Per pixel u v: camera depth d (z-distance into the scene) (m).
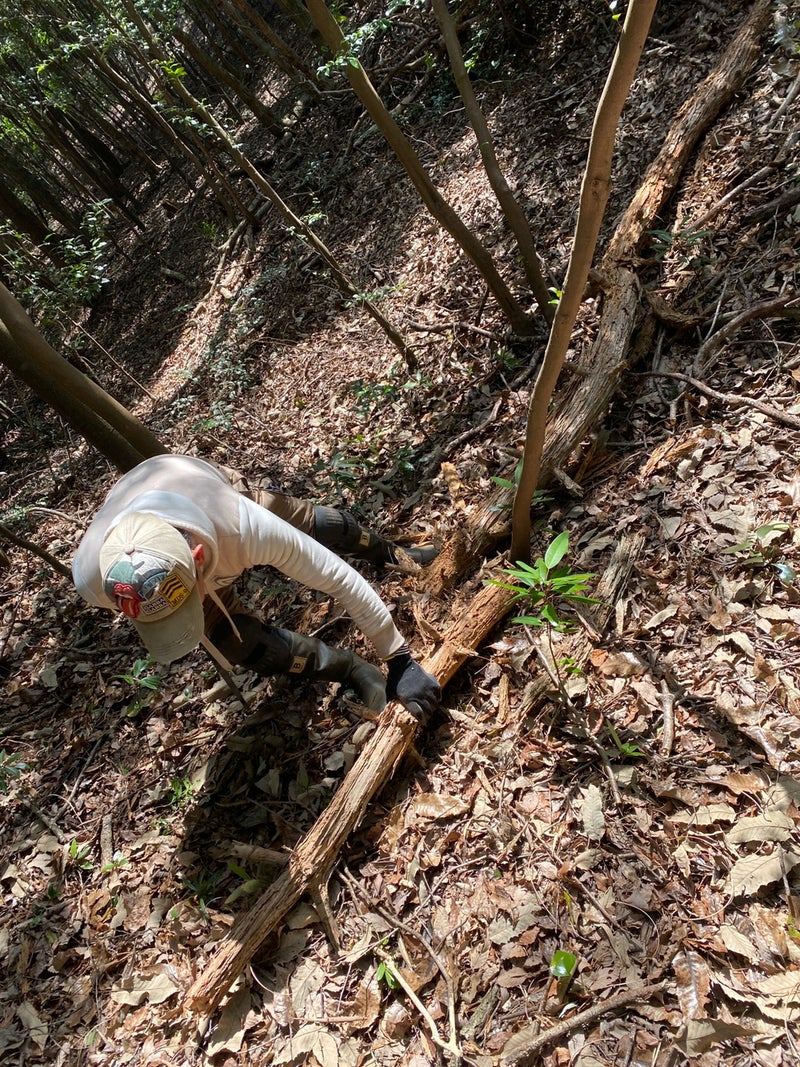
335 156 7.36
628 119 4.53
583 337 3.58
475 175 5.32
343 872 2.23
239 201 7.73
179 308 8.02
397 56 7.17
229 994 2.09
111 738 3.24
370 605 2.25
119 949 2.43
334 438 4.37
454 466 3.55
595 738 2.20
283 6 7.26
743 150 3.67
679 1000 1.64
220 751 2.87
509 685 2.46
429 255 5.10
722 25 4.43
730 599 2.33
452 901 2.06
